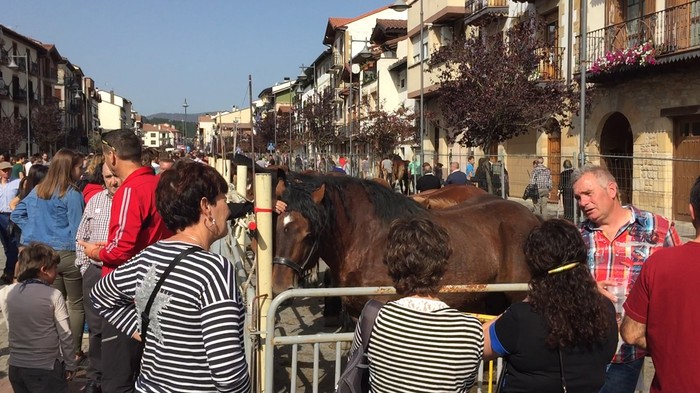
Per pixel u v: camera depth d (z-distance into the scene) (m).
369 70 40.34
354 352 2.67
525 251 2.76
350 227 4.82
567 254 2.64
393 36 41.12
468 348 2.47
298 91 40.69
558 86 16.72
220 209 2.75
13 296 4.43
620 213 3.82
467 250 4.88
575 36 18.53
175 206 2.65
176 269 2.49
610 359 2.71
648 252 3.72
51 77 68.31
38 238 5.98
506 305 5.39
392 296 4.57
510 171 15.81
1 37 53.97
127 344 4.16
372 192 4.92
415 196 7.77
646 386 5.47
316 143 39.53
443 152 29.02
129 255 4.06
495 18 23.86
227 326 2.43
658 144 15.69
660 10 15.43
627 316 2.99
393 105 37.31
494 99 15.04
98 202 5.33
